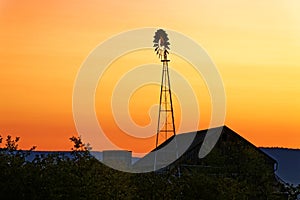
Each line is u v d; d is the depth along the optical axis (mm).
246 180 63625
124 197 48062
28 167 44219
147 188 52969
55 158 46594
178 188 55156
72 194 44250
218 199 55875
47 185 43656
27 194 43344
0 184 43188
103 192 46594
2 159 44406
